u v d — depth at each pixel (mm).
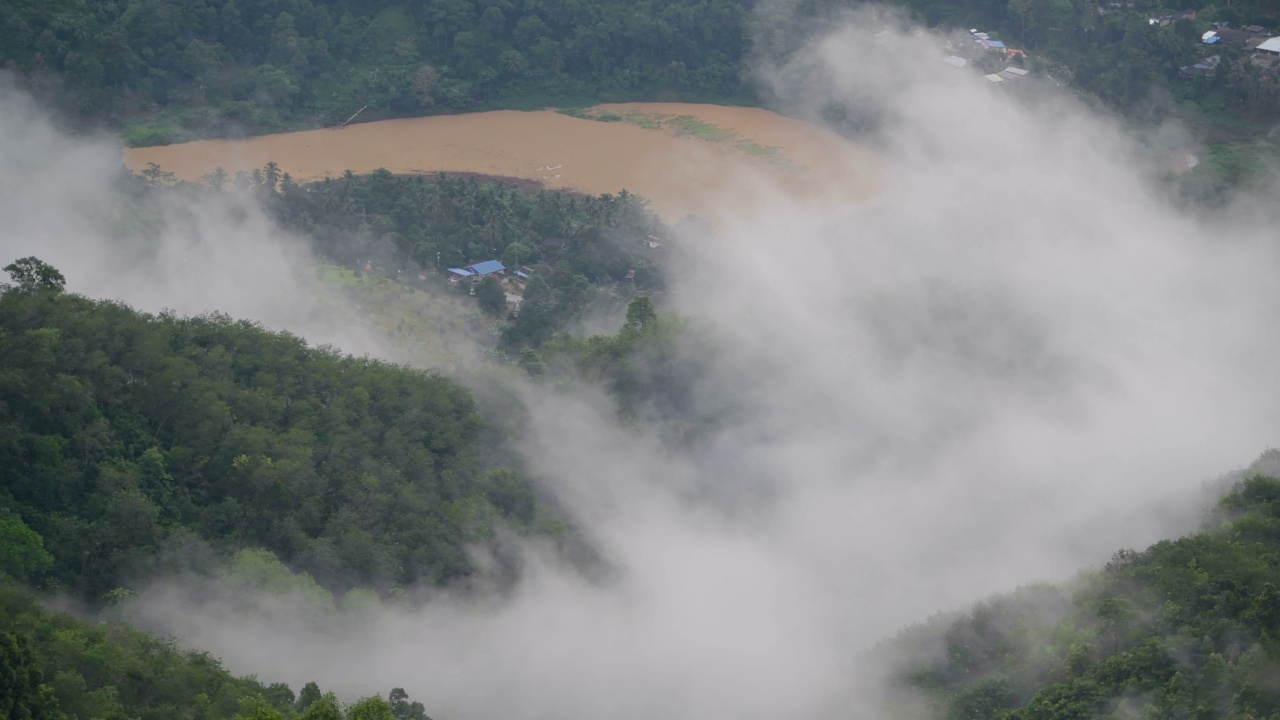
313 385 155375
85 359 138000
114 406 137750
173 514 130875
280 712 99562
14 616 103438
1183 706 103312
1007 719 108938
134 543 123812
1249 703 101875
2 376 127500
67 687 95688
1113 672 109625
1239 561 118188
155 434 139250
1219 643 110312
